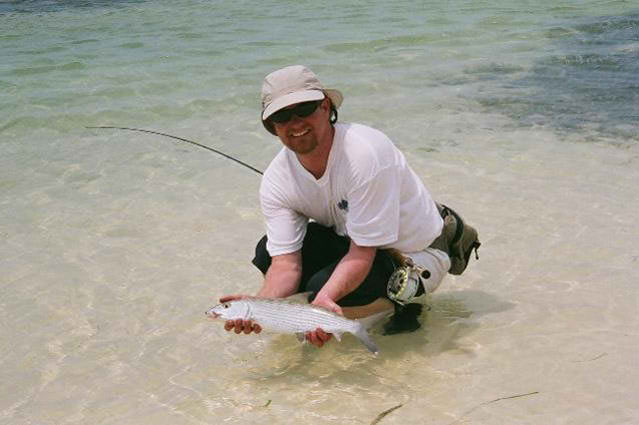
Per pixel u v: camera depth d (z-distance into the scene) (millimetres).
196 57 9164
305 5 12914
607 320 3498
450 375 3139
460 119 6828
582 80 8055
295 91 2898
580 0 12820
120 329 3648
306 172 3143
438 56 9188
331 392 3072
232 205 5113
